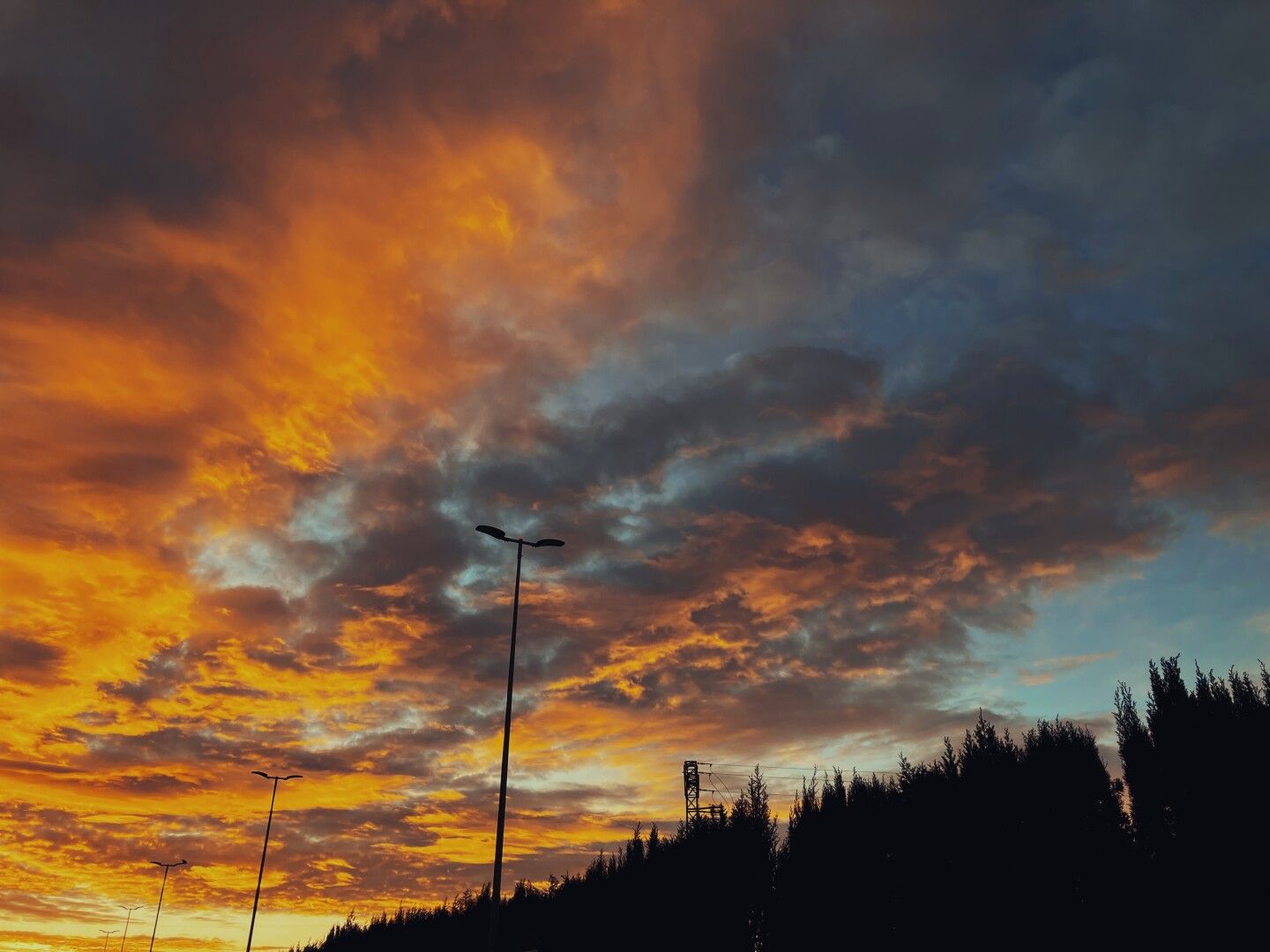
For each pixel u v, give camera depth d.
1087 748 36.06
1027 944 33.81
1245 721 30.61
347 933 141.75
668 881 55.34
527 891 109.69
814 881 44.34
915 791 40.78
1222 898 28.95
